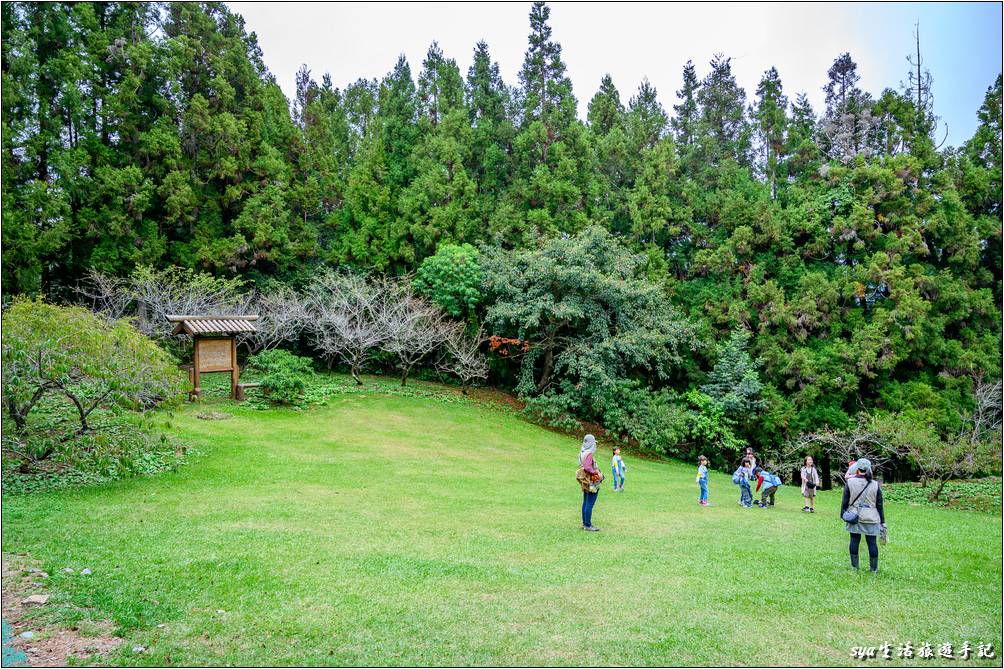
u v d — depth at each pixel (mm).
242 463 14555
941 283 27406
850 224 28422
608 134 36781
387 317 26156
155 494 11320
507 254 28844
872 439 22688
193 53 28906
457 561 8062
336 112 45625
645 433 23656
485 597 6719
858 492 8227
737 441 24766
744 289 29219
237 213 30109
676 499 14727
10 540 7926
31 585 6391
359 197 32906
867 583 7691
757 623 6246
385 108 37094
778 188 35031
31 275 23078
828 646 5785
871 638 6008
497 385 30375
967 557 9352
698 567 8125
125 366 11992
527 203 33000
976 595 7395
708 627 6074
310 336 28719
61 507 9805
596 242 26938
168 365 13211
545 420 25641
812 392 25422
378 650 5383
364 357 28344
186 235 28656
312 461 15586
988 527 12641
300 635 5633
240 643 5422
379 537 9273
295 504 11305
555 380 27984
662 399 25594
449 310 27891
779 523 11797
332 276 27984
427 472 15766
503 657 5305
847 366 25812
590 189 32781
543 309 25734
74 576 6738
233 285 27156
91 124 26344
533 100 35969
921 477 20938
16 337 10914
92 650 5129
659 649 5547
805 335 27047
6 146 22984
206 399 21266
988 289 27859
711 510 13266
